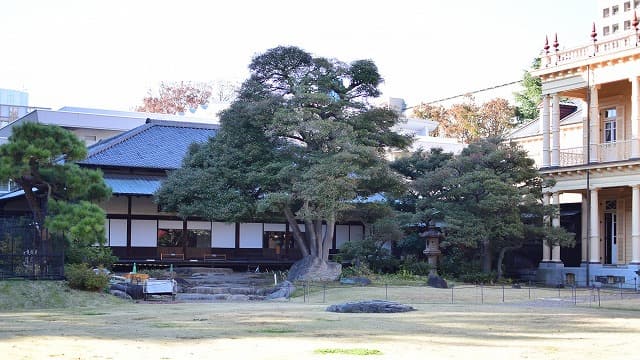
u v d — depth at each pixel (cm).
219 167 3947
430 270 4225
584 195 4947
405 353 1352
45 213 3144
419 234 4903
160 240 4862
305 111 3747
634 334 1748
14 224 3125
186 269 4722
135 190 4691
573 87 4894
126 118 6862
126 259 4728
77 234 2923
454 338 1616
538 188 4653
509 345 1497
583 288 4203
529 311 2534
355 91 4150
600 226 5125
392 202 4938
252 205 3903
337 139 3775
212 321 2031
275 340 1545
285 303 3084
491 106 8669
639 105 4516
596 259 4706
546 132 5066
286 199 3684
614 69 4644
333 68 4022
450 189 4525
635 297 3428
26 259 3109
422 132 8556
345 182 3597
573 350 1427
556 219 4847
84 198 3244
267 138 3994
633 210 4531
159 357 1277
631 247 4888
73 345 1427
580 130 5569
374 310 2423
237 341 1523
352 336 1636
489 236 4350
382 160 4009
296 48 3978
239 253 5072
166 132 5572
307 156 3869
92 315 2316
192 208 3884
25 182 3170
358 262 4303
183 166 4181
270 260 5088
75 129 6662
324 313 2367
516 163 4538
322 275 3969
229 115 4003
